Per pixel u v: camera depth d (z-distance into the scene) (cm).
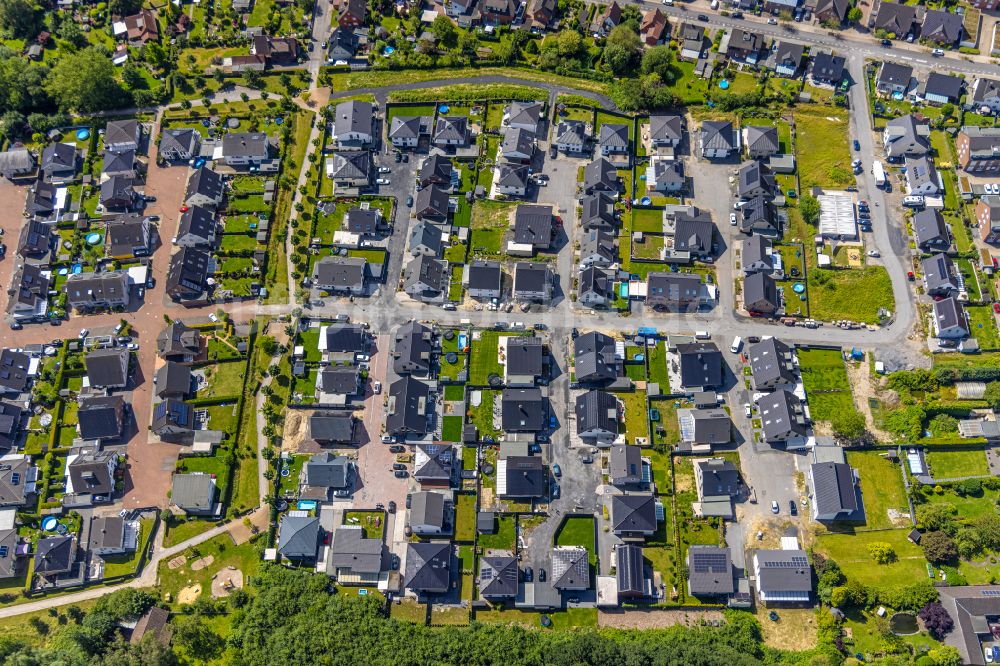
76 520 14550
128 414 15525
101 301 16462
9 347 16200
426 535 14288
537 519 14362
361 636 12912
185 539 14425
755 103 18600
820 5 19675
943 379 15312
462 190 17688
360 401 15488
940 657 12712
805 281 16525
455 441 15075
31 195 17788
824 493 14100
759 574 13638
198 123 18825
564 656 12450
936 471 14775
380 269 16675
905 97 18712
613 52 18825
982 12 19825
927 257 16625
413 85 19212
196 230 16800
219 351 16012
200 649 13250
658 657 12456
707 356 15338
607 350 15500
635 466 14400
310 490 14650
